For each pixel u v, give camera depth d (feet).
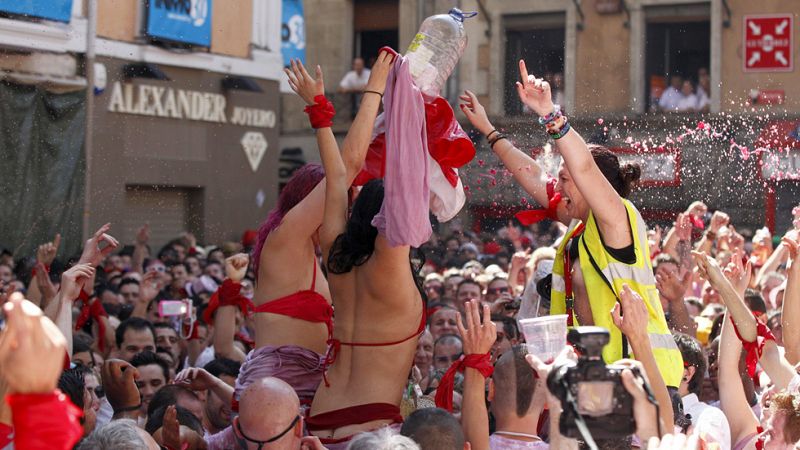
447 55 12.78
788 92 67.00
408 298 12.00
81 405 13.10
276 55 62.23
